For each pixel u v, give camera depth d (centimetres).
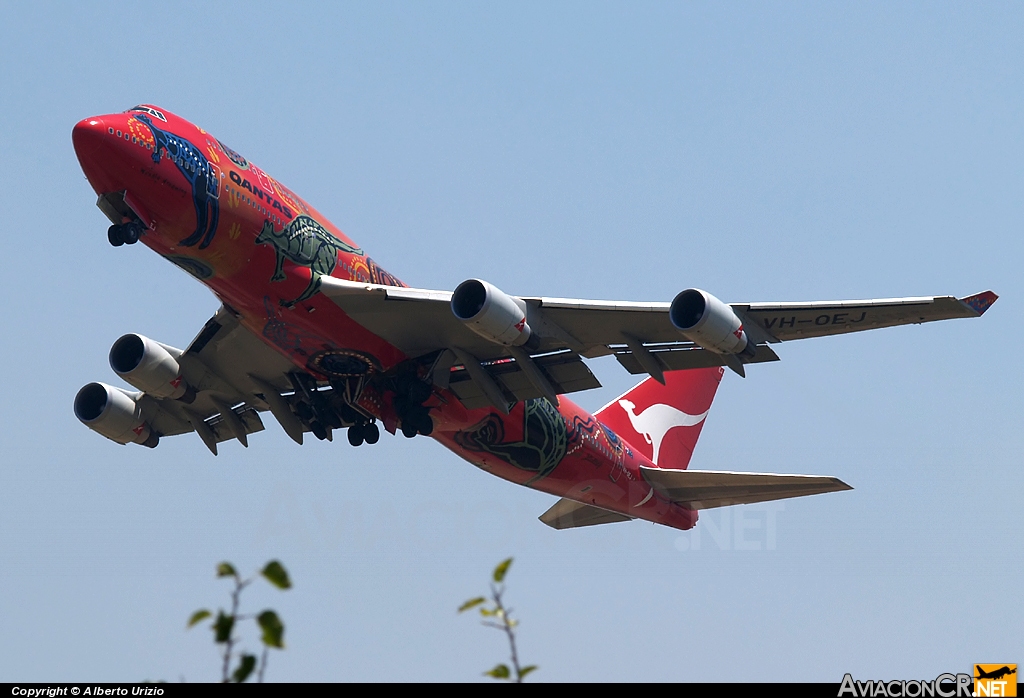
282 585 1848
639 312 7256
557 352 7906
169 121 6775
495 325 7050
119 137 6350
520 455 8931
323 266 7462
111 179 6450
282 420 8700
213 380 8681
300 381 8531
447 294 7438
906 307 6962
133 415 9081
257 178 7156
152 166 6475
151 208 6606
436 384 7894
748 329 7231
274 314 7438
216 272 7081
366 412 8356
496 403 7862
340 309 7475
